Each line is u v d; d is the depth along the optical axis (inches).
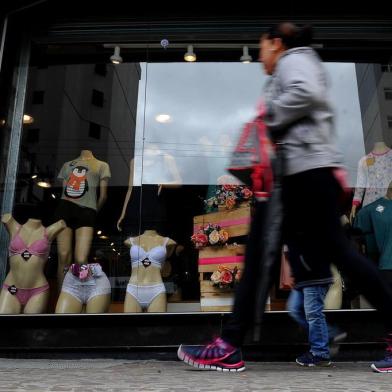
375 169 166.4
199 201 162.1
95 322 135.6
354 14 167.9
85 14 172.9
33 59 172.4
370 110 174.4
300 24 168.1
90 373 92.3
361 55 175.9
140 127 182.2
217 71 182.2
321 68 83.0
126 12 172.9
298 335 129.3
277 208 77.2
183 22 171.5
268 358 128.7
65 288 150.5
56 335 135.2
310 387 69.8
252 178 87.5
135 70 185.6
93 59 182.4
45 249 154.9
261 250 81.8
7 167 159.3
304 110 77.0
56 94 178.9
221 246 149.9
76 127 180.2
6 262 151.9
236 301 86.4
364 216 156.1
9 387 69.9
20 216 158.1
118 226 163.0
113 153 178.4
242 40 171.6
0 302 147.6
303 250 88.0
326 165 76.7
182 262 155.0
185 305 147.9
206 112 181.0
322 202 76.3
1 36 163.9
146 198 166.9
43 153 170.9
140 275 151.5
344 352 130.3
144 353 133.3
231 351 87.0
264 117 82.6
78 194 167.5
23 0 166.7
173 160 172.4
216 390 65.6
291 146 78.2
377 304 73.1
